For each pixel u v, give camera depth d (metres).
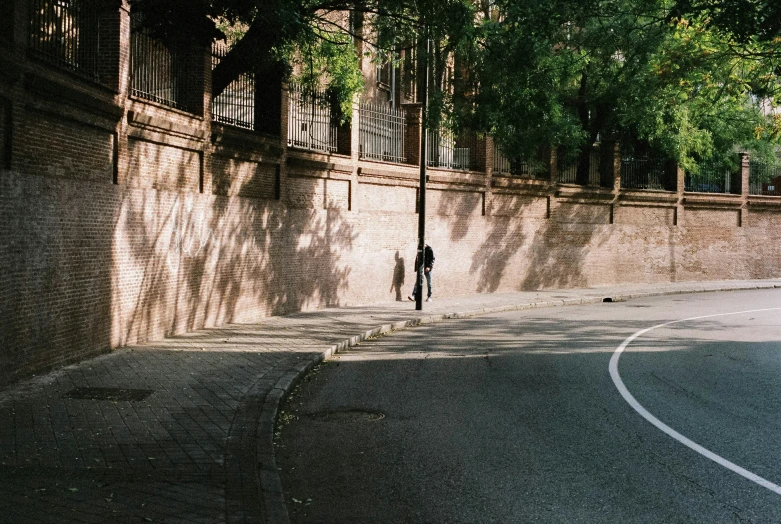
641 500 6.34
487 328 19.48
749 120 35.69
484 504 6.23
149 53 14.92
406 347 15.95
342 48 19.75
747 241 38.38
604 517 5.93
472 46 19.11
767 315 23.02
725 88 20.17
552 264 31.94
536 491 6.56
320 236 22.20
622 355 14.93
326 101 21.62
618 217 34.62
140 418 8.70
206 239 16.98
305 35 15.14
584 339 17.34
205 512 5.71
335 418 9.44
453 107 22.45
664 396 10.91
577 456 7.70
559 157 32.06
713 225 37.44
